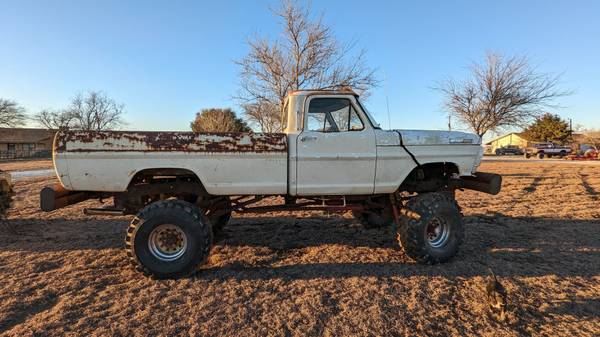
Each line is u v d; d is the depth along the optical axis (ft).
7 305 11.20
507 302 11.25
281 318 10.47
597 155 111.86
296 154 14.24
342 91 15.20
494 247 17.25
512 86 47.67
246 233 19.75
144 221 13.21
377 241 18.29
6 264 14.92
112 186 13.41
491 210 26.27
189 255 13.32
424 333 9.77
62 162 13.11
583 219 23.26
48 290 12.33
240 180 14.01
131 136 13.33
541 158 127.85
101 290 12.44
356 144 14.69
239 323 10.20
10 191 21.59
